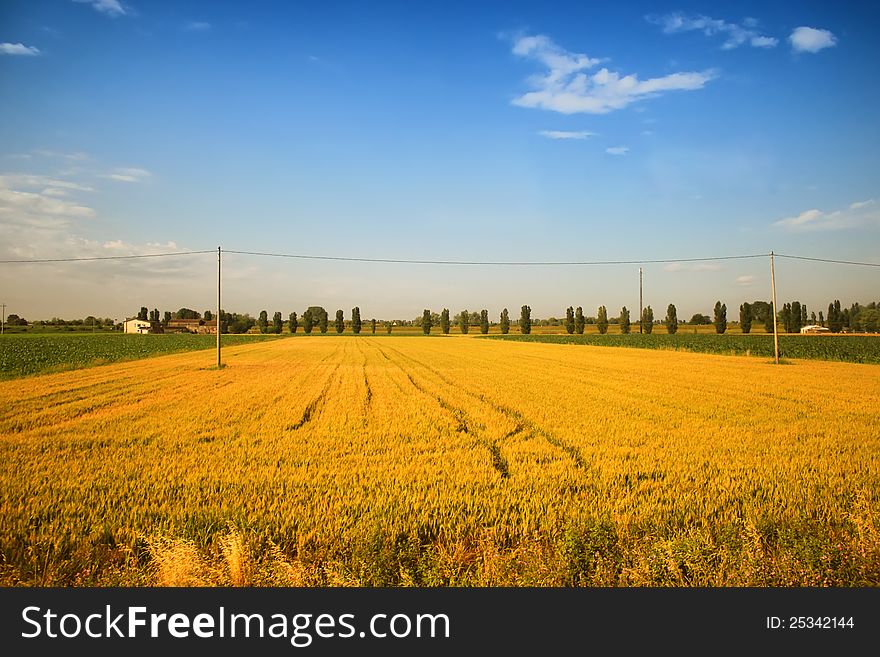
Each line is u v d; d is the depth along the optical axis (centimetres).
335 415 2073
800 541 813
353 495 1076
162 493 1088
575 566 765
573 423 1895
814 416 2080
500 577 738
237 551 758
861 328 14338
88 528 913
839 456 1451
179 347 7188
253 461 1380
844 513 966
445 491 1093
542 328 18538
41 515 974
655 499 1038
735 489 1134
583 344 9081
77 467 1303
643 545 805
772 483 1184
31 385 3023
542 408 2225
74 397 2523
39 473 1248
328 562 771
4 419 1936
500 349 7562
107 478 1206
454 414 2098
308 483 1173
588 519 880
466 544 877
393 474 1241
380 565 747
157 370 4078
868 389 2941
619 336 10569
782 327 15762
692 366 4578
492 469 1285
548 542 849
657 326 17675
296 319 17475
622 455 1436
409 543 834
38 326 19088
